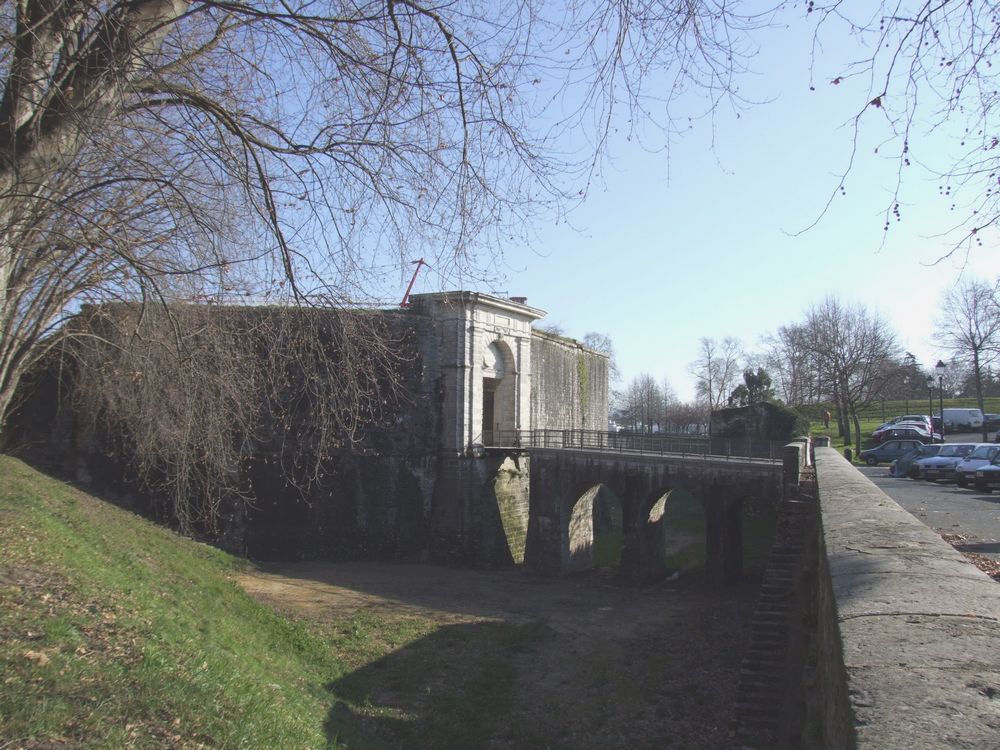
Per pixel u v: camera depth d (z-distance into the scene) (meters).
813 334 59.84
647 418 120.94
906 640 3.07
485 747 14.15
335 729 10.73
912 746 2.17
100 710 6.61
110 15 8.12
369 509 33.69
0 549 10.29
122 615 9.47
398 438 34.44
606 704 16.73
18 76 8.09
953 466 29.67
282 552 31.95
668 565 34.56
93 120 8.48
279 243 9.63
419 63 8.72
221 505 31.34
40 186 8.95
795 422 45.06
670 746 14.51
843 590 4.00
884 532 5.61
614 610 25.44
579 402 49.75
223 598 17.12
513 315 38.81
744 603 25.56
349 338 10.66
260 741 7.56
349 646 19.22
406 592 27.53
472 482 34.78
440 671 18.39
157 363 13.44
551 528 33.31
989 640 3.02
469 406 35.16
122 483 31.03
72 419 30.97
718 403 95.00
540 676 18.61
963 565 4.45
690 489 28.61
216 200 10.27
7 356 16.95
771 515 39.47
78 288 14.23
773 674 10.37
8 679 6.54
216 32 9.45
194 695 7.80
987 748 2.10
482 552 34.28
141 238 11.62
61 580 9.87
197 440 14.46
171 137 9.76
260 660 12.89
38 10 8.26
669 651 20.61
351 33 8.97
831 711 4.14
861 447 55.78
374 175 9.39
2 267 9.72
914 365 61.09
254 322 11.08
